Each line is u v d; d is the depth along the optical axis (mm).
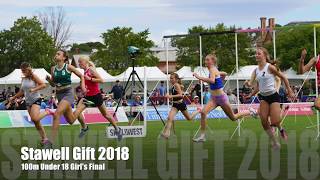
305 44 71875
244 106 27531
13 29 81188
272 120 16453
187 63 84125
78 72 18562
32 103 18703
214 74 19547
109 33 93812
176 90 22172
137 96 38156
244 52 77812
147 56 93250
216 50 78250
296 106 33688
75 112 20562
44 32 82312
